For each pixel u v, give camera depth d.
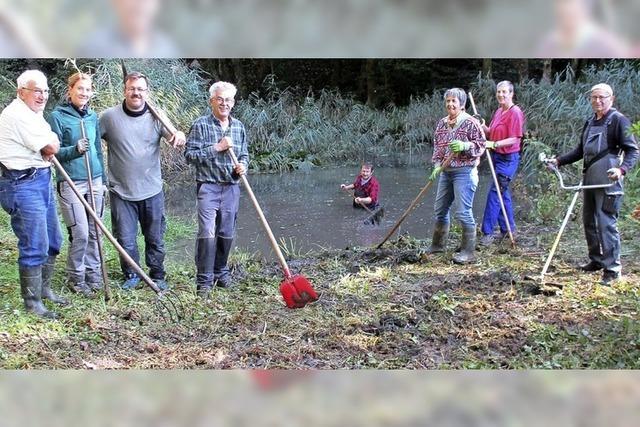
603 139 5.34
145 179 5.40
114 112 5.29
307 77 17.11
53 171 8.56
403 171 12.44
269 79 16.55
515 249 6.70
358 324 4.67
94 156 5.32
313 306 5.13
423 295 5.32
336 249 7.18
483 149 6.19
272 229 8.18
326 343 4.36
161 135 5.47
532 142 9.64
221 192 5.37
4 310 4.82
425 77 16.88
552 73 15.14
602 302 4.96
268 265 6.51
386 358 4.09
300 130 14.46
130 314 4.85
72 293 5.37
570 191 8.36
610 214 5.39
